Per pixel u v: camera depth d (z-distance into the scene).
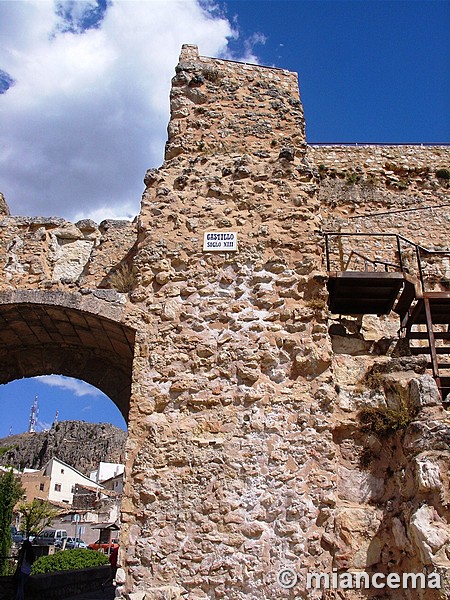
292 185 9.27
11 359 11.30
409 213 13.60
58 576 14.59
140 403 7.76
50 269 9.80
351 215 13.62
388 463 7.45
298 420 7.59
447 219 13.56
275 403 7.70
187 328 8.23
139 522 7.09
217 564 6.82
